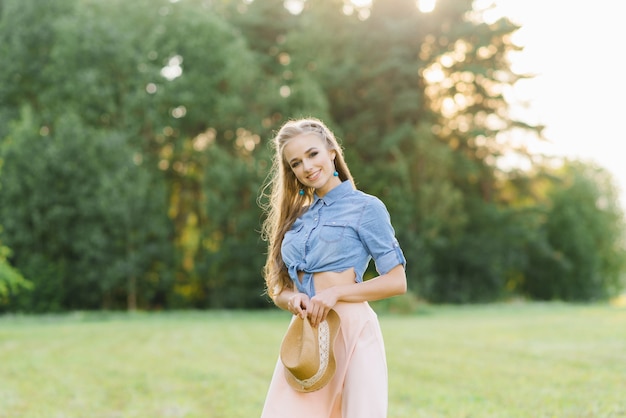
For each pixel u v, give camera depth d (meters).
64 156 28.83
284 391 3.03
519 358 10.90
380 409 2.93
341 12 35.66
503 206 37.88
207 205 30.97
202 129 34.41
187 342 15.55
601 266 40.50
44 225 28.75
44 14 31.88
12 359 12.22
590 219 39.94
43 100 31.08
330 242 3.07
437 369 9.64
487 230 36.25
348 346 2.99
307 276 3.12
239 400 7.30
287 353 2.97
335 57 35.25
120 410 7.00
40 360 11.98
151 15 33.84
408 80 35.53
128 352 13.38
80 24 31.16
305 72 33.12
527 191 38.12
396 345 13.42
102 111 31.59
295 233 3.20
